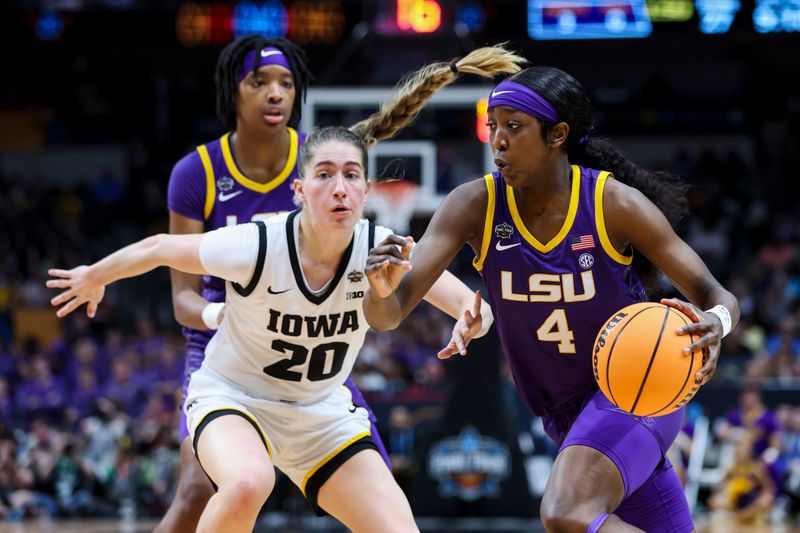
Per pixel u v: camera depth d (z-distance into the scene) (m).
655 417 4.02
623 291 3.96
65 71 23.03
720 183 21.31
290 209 5.19
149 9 18.94
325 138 4.01
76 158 24.28
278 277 4.09
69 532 10.30
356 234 4.17
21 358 15.92
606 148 4.18
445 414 10.16
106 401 12.64
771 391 11.42
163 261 4.13
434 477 10.12
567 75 3.89
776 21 16.98
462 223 4.00
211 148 5.18
